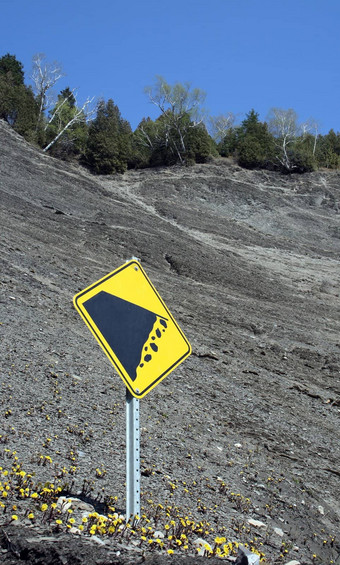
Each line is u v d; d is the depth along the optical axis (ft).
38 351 30.83
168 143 200.64
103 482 17.57
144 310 14.76
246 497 20.76
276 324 63.05
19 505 13.16
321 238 145.48
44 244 69.36
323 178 193.77
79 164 182.80
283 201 172.96
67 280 53.98
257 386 39.29
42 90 202.28
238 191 172.86
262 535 17.94
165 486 19.03
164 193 163.84
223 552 13.39
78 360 31.68
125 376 14.08
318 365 51.19
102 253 76.43
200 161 200.44
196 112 205.46
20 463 16.89
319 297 85.76
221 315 60.80
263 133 212.43
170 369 14.90
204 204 161.99
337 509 23.02
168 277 75.46
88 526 12.69
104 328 14.03
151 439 23.29
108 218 104.42
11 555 10.95
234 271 88.69
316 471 26.66
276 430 30.96
